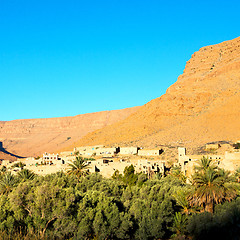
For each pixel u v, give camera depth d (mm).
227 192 49219
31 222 51188
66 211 50469
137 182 73375
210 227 46344
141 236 51844
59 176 74250
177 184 67188
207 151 114625
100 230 50250
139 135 184750
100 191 62094
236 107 179750
